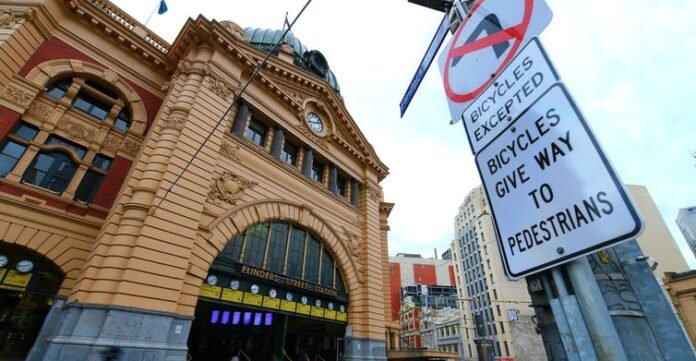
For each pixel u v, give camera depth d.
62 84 14.59
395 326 29.39
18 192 11.90
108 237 11.59
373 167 26.53
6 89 12.41
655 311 1.76
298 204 18.50
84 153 14.21
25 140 12.61
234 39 17.86
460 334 57.84
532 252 2.02
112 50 16.44
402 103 5.40
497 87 2.68
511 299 52.06
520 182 2.23
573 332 1.66
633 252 2.01
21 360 12.30
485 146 2.62
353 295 20.05
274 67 21.11
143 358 10.02
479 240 62.81
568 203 1.85
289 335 23.58
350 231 22.06
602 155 1.75
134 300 10.41
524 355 46.97
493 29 2.96
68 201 12.86
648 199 53.31
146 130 16.08
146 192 12.25
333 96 24.69
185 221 12.60
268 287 15.83
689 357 1.56
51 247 12.01
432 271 86.75
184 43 17.48
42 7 13.83
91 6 15.66
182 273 11.87
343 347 19.97
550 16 2.42
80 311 10.02
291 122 20.98
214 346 19.61
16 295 13.44
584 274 1.71
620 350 1.51
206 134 14.85
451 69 3.38
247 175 16.55
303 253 18.48
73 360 9.12
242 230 15.20
